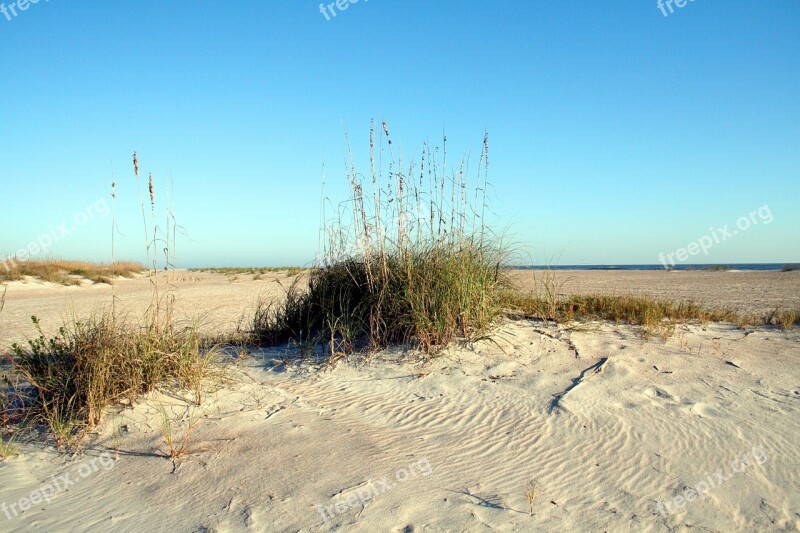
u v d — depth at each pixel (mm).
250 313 13117
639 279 29734
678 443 4559
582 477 4105
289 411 5535
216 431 5031
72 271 29250
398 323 7410
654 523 3498
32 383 5523
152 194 6395
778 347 7195
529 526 3475
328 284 8281
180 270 47188
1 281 23422
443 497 3838
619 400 5500
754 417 4996
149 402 5570
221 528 3482
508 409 5441
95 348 5590
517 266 8734
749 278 29250
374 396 5996
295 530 3443
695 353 6887
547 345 7160
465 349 7055
